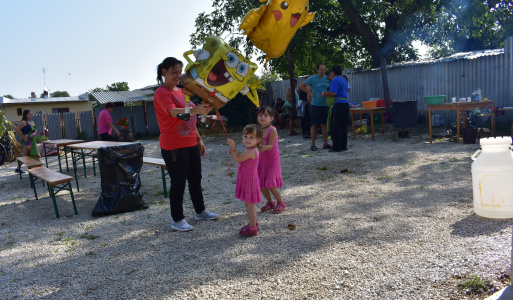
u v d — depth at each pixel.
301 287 2.93
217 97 3.92
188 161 4.53
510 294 2.43
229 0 18.25
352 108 11.76
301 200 5.48
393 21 19.75
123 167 5.72
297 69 26.39
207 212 4.92
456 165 6.79
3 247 4.58
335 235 3.95
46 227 5.30
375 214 4.54
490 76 13.18
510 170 3.86
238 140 14.59
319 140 11.86
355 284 2.89
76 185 8.09
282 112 17.81
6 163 13.41
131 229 4.84
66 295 3.17
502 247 3.17
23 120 9.69
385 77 12.28
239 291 2.96
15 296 3.23
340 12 19.80
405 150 8.84
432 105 9.57
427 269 2.97
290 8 3.76
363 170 7.11
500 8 19.98
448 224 3.95
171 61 4.32
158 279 3.30
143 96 25.41
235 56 3.92
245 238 4.11
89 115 22.22
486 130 9.77
